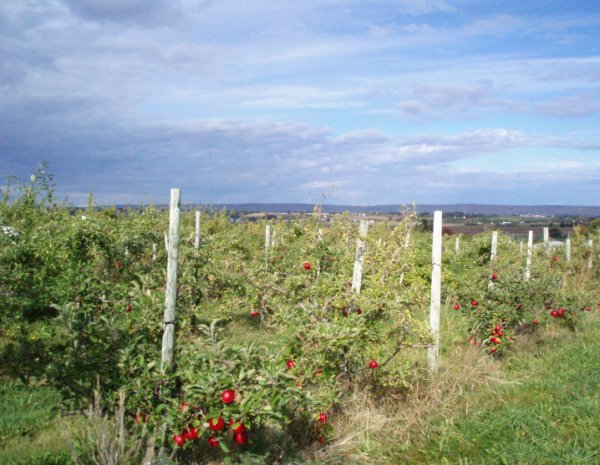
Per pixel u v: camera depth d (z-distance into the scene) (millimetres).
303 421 4910
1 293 5863
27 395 5602
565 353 7824
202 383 3834
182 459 4215
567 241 16016
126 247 10016
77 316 4242
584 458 4473
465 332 8438
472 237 18297
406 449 4891
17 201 11500
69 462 4145
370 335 5426
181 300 6371
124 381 4098
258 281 7465
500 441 4914
